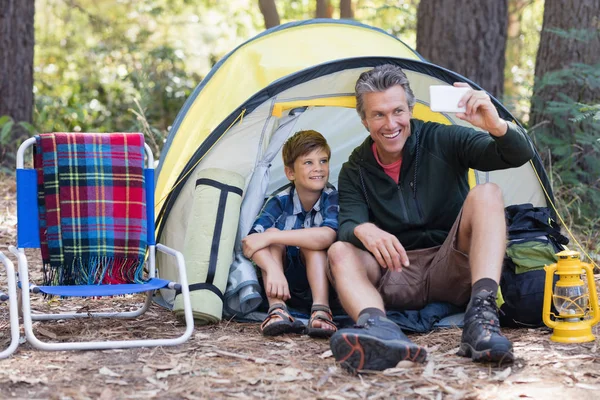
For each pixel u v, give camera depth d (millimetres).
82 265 3449
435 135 3535
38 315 3670
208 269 3627
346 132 4828
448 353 3070
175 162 4137
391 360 2814
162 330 3527
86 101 11938
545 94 6309
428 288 3521
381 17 11578
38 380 2748
